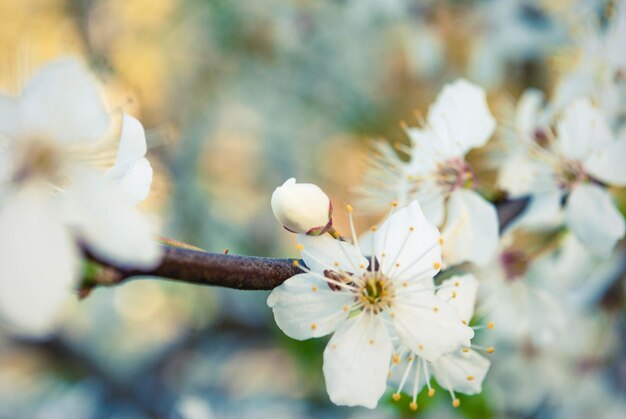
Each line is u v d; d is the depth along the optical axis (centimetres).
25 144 12
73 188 12
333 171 38
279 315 14
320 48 36
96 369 33
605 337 23
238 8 36
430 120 17
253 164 38
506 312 19
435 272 14
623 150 17
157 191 15
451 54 31
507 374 24
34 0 33
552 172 17
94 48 33
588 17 22
